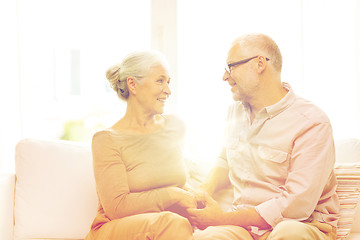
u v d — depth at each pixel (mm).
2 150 2527
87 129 3750
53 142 2000
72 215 1901
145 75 1659
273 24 2604
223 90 2568
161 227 1369
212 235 1513
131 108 1712
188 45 2582
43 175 1927
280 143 1673
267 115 1728
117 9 2684
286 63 2604
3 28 2543
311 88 2609
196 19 2590
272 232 1438
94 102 3492
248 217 1584
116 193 1538
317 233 1484
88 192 1933
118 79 1703
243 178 1758
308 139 1619
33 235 1886
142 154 1650
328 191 1710
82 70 3363
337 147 2043
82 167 1962
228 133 1873
